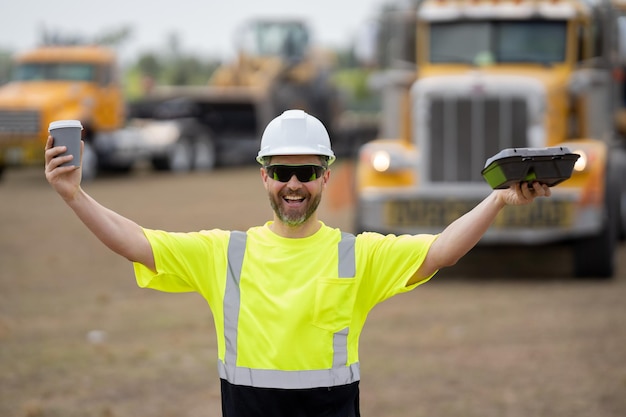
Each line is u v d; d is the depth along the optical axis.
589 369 10.24
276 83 39.75
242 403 4.73
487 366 10.46
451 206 15.49
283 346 4.68
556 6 16.70
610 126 17.58
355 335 4.83
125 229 4.77
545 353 10.96
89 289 15.36
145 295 14.98
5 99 31.94
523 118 15.88
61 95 32.34
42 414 8.83
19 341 11.77
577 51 16.98
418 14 17.22
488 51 16.84
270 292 4.75
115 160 34.12
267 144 4.83
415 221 15.59
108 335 12.12
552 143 16.23
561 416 8.69
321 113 42.12
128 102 38.88
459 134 15.88
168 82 68.25
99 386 9.82
